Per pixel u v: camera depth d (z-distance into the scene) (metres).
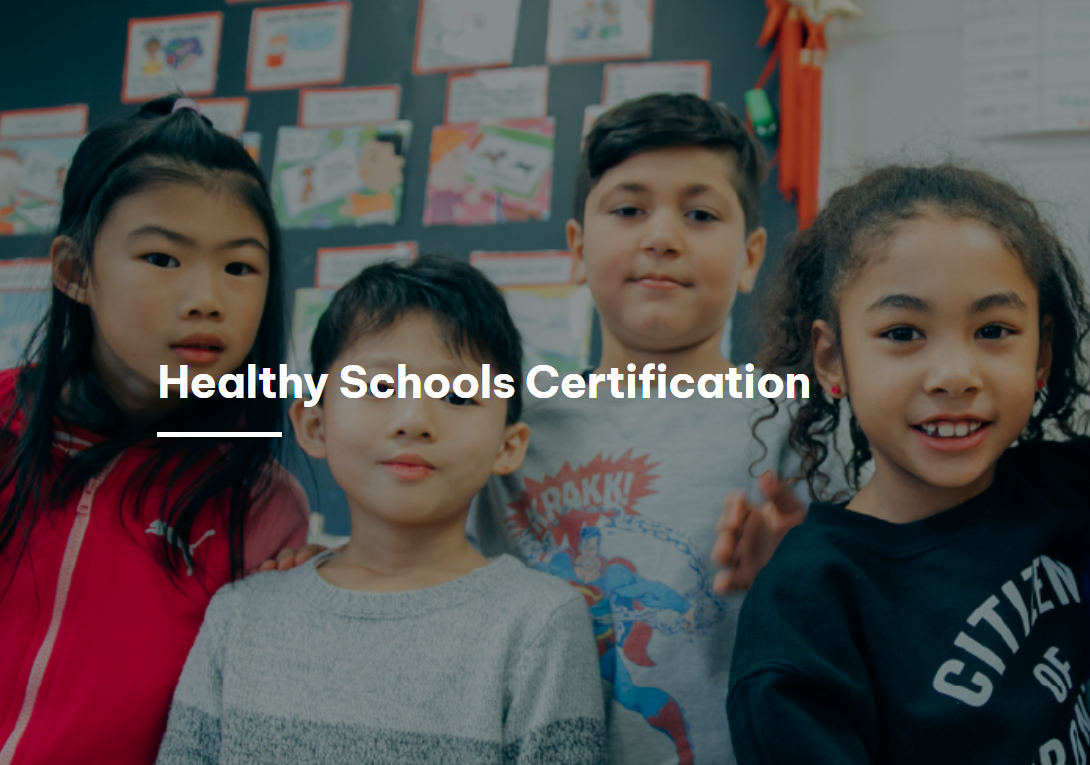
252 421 0.75
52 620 0.65
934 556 0.54
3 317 1.35
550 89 1.22
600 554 0.74
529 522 0.78
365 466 0.63
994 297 0.51
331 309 0.71
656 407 0.80
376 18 1.30
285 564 0.71
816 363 0.64
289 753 0.56
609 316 0.82
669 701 0.68
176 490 0.71
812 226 0.67
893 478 0.58
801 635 0.50
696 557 0.72
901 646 0.51
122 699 0.63
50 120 1.39
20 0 1.44
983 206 0.55
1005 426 0.52
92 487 0.69
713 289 0.79
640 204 0.80
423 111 1.26
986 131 1.09
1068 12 1.08
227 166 0.68
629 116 0.82
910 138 1.05
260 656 0.61
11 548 0.66
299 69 1.31
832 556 0.54
